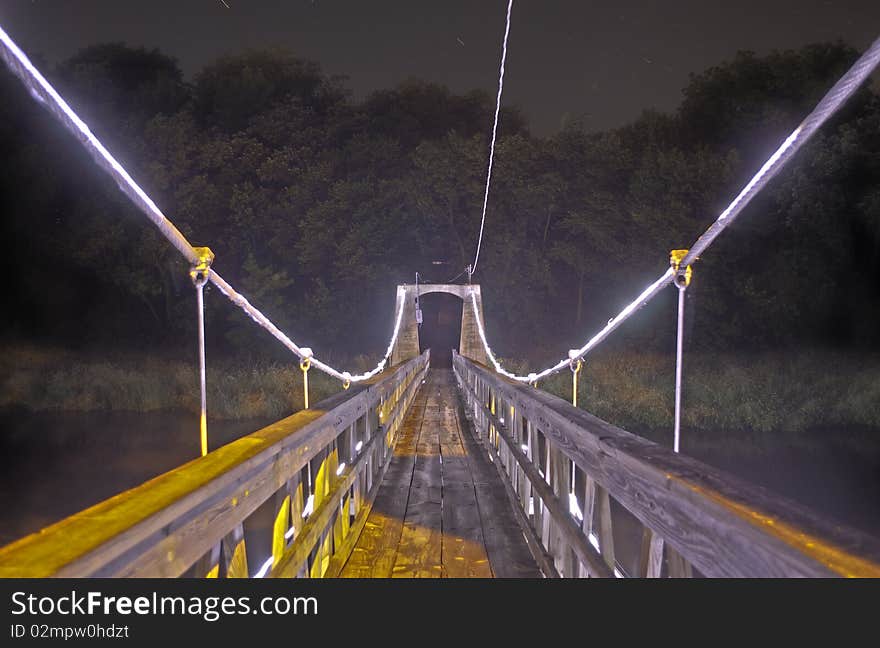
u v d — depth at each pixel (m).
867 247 26.53
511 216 37.72
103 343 34.25
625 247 33.25
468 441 9.34
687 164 30.69
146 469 15.63
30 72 1.79
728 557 1.28
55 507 13.07
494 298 37.44
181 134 36.38
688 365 24.38
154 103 43.81
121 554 1.26
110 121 36.69
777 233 28.19
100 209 33.75
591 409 19.45
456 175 36.69
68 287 35.28
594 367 23.53
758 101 32.53
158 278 34.06
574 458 2.82
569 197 36.38
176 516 1.47
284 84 49.09
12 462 16.06
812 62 31.19
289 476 2.53
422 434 10.03
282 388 21.88
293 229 37.00
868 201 24.17
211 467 1.82
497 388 7.25
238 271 37.62
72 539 1.20
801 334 28.14
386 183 38.03
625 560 8.52
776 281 27.41
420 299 37.72
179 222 35.69
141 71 47.72
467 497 5.85
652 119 40.19
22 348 30.08
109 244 32.47
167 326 35.31
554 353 31.19
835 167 24.55
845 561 0.98
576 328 36.28
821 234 25.95
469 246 38.59
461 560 4.09
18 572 1.04
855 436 17.81
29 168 32.59
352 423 4.47
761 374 21.38
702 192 29.73
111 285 35.00
